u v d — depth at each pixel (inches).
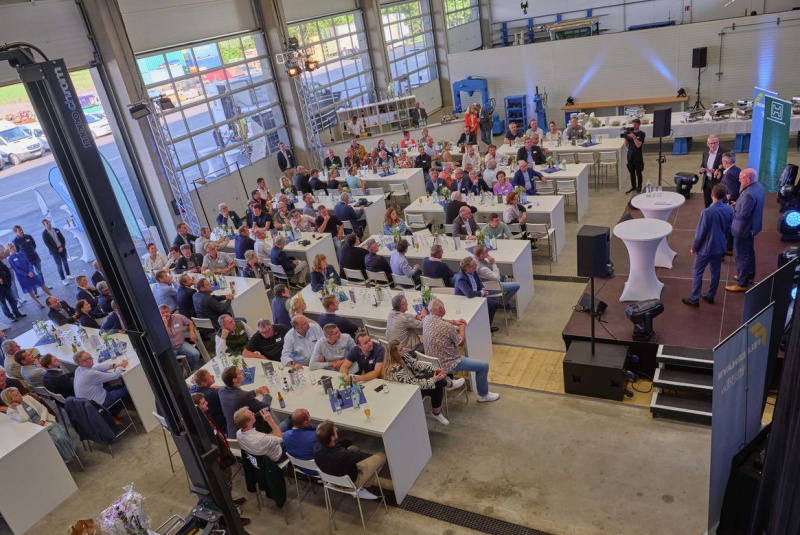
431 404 261.0
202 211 560.4
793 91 591.8
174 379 148.8
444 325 248.1
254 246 409.7
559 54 682.8
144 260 457.4
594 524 194.9
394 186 535.2
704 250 271.0
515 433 242.2
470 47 970.1
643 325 257.1
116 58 461.1
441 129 671.1
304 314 308.8
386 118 702.5
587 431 236.7
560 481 214.5
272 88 642.2
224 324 277.0
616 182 510.6
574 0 897.5
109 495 248.1
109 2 454.0
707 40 609.0
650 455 219.5
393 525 209.3
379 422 209.2
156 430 286.7
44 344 327.9
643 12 858.1
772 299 216.7
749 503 181.3
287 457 215.2
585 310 293.6
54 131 126.9
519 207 377.7
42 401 277.4
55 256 469.4
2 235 510.9
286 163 618.2
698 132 526.3
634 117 556.4
